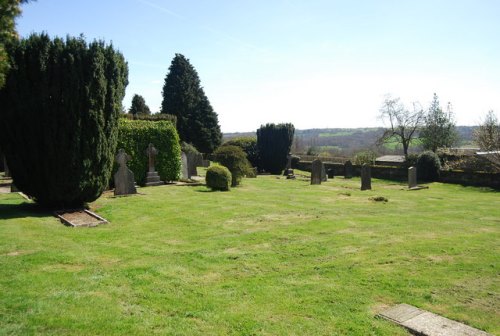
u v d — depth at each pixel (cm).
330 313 486
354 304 516
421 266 685
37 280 553
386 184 2630
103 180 1152
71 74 1037
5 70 927
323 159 4062
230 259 710
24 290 514
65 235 847
